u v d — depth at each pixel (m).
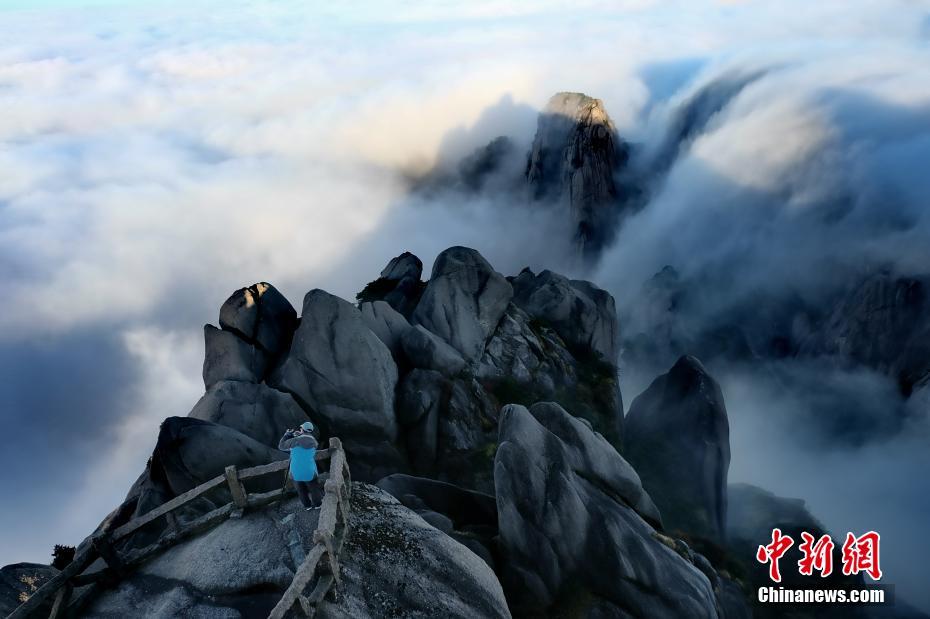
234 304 30.53
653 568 19.27
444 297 34.91
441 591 13.66
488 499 22.00
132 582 14.33
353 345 28.47
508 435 19.91
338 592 12.59
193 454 22.78
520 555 18.70
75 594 14.59
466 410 30.41
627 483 22.14
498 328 35.72
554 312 38.44
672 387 33.56
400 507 15.81
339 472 14.45
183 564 14.27
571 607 18.23
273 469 15.16
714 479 29.80
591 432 22.69
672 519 28.58
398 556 14.06
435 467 28.91
